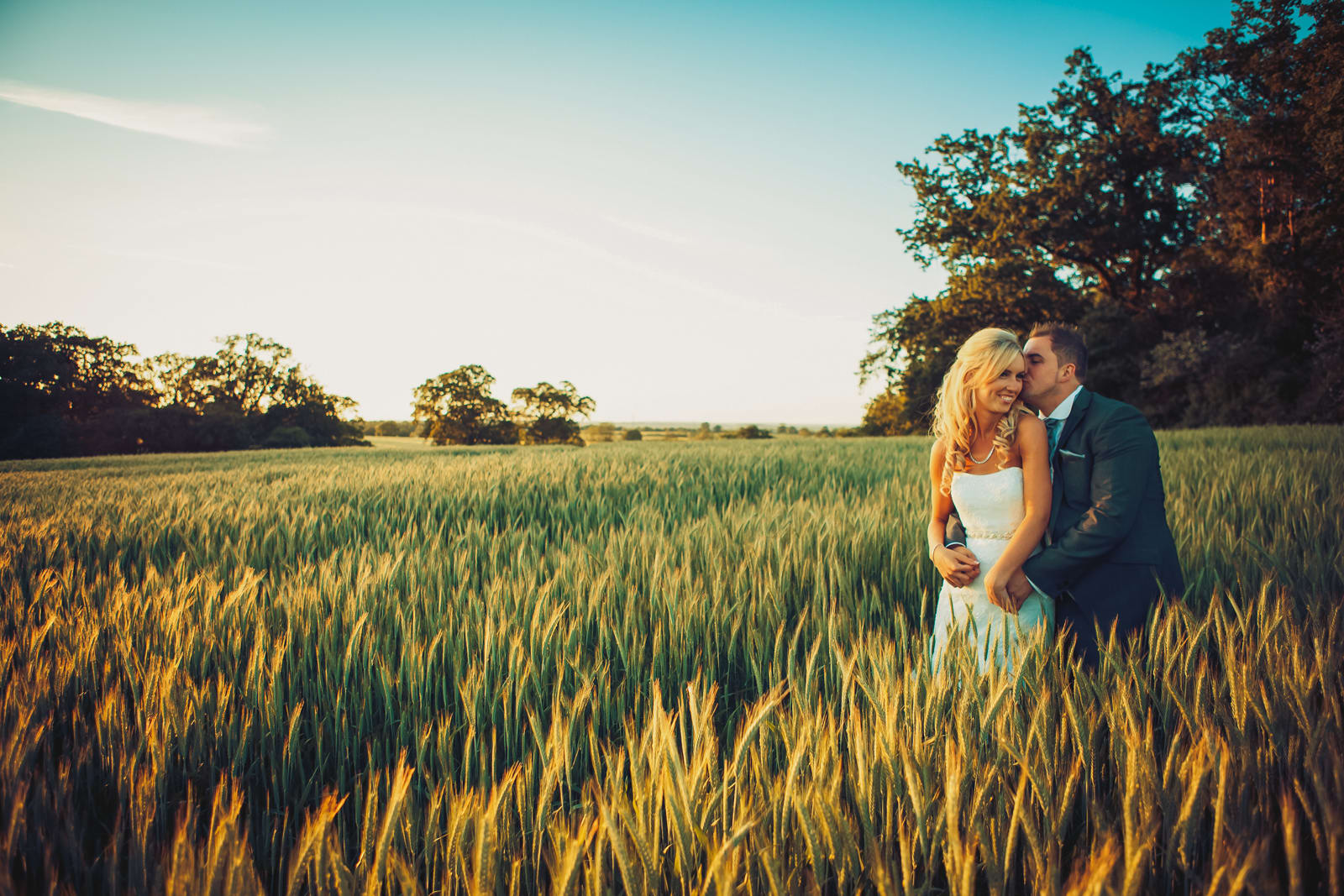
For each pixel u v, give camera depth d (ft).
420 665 7.84
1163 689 5.58
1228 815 4.26
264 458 76.95
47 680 7.64
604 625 8.80
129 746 6.52
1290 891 3.52
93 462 81.97
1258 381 83.66
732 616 9.55
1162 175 95.66
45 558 14.78
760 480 28.27
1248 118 86.33
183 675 7.25
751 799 4.65
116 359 203.00
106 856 4.92
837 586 10.81
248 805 6.31
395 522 19.17
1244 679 5.17
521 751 6.97
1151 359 94.53
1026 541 7.43
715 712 7.68
